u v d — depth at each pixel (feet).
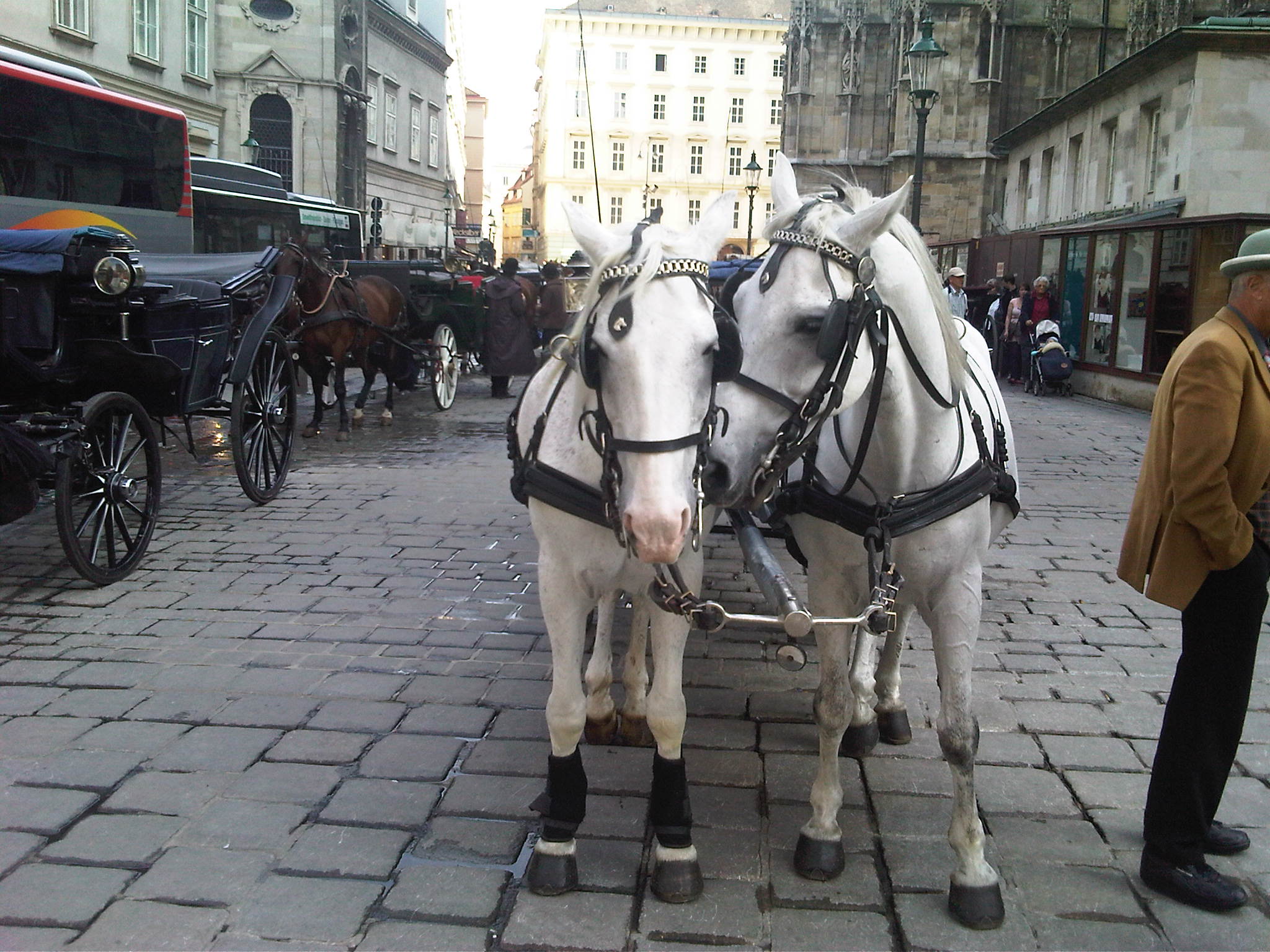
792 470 11.79
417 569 21.80
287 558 22.52
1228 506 9.57
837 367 8.64
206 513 26.48
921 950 9.53
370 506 27.68
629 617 19.08
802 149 132.77
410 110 144.66
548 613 10.05
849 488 9.95
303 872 10.66
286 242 36.83
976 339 14.20
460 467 33.73
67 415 19.52
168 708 14.61
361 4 120.16
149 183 42.47
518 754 13.35
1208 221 46.52
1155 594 10.18
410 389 55.42
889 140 131.23
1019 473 33.65
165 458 33.73
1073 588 21.09
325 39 111.34
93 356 19.79
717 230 8.81
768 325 8.61
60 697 14.93
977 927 9.80
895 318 9.52
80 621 18.19
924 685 15.81
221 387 25.43
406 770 12.87
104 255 19.29
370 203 130.82
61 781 12.42
